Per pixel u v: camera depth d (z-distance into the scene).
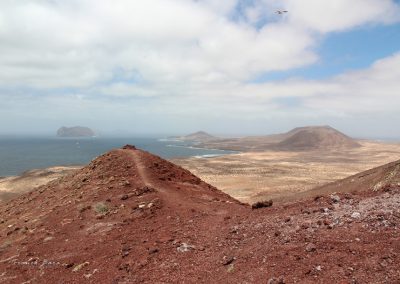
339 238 10.72
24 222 23.48
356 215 11.88
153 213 19.11
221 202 21.52
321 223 12.04
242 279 10.42
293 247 11.07
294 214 13.92
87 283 13.40
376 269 8.90
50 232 19.80
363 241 10.24
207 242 14.05
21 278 15.41
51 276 14.92
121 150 32.22
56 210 23.48
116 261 14.51
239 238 13.34
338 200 14.30
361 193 14.88
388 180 28.62
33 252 17.69
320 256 10.12
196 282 11.23
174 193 22.81
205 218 17.23
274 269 10.29
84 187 26.50
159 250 14.30
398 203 12.20
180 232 15.85
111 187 24.55
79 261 15.66
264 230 13.19
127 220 18.84
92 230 18.64
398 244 9.59
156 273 12.49
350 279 8.83
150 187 23.11
